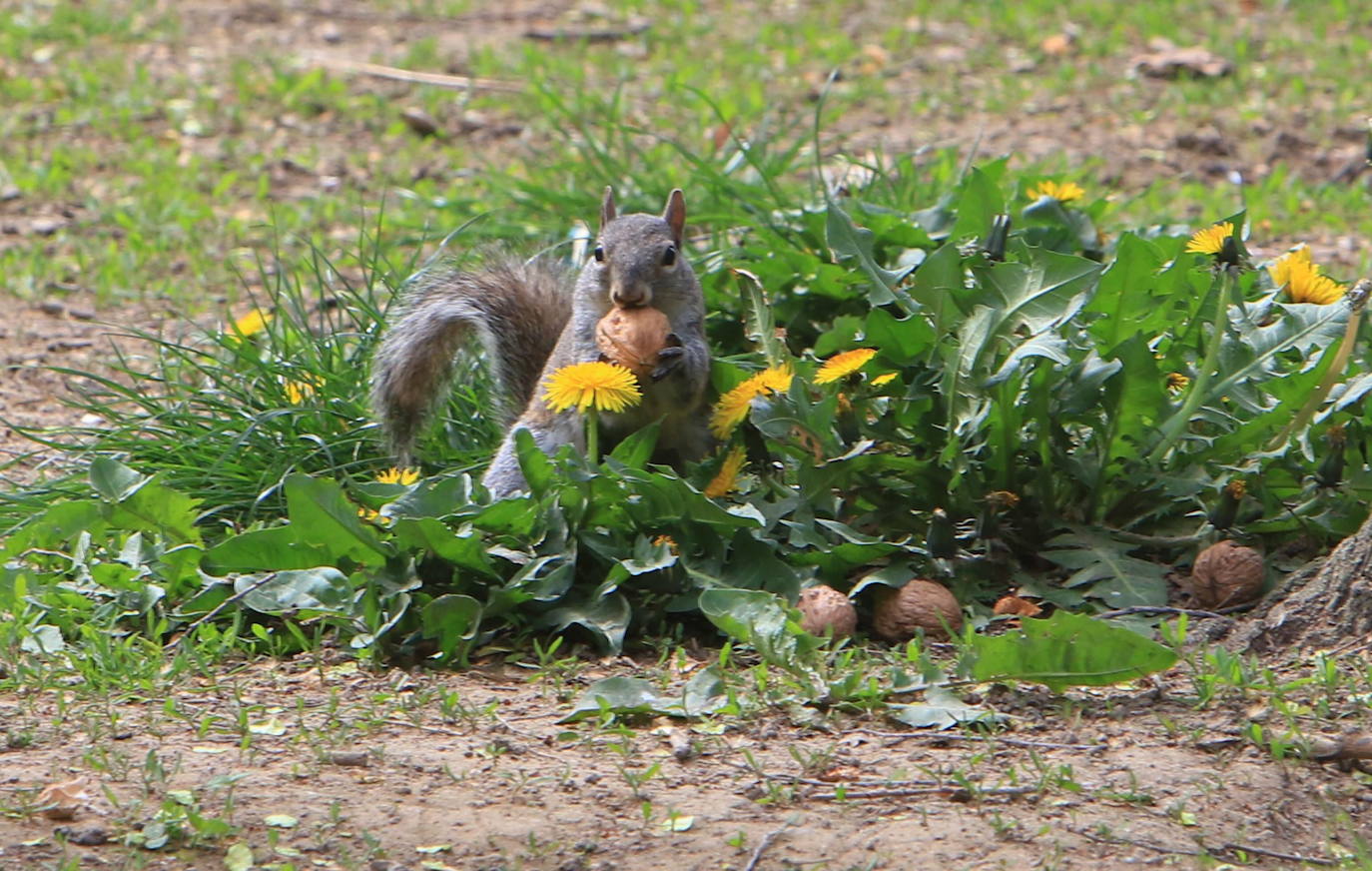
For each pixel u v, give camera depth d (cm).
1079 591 877
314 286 1469
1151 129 1906
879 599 851
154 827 625
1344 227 1550
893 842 623
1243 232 1074
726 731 724
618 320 924
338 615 820
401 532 823
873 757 696
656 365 917
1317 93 2006
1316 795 665
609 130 1594
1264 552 896
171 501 882
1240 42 2186
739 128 1880
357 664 810
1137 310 893
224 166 1839
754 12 2553
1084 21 2395
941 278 887
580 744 715
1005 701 748
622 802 658
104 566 852
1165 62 2127
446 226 1559
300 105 2045
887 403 929
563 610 840
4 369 1230
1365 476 864
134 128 1955
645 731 729
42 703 754
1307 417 861
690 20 2498
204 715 743
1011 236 1122
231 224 1627
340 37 2411
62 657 804
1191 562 895
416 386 1060
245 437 1021
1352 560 804
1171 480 879
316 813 644
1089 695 755
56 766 684
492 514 848
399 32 2444
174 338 1362
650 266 933
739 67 2212
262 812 644
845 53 2262
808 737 718
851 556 858
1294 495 905
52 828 627
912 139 1894
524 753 705
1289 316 884
